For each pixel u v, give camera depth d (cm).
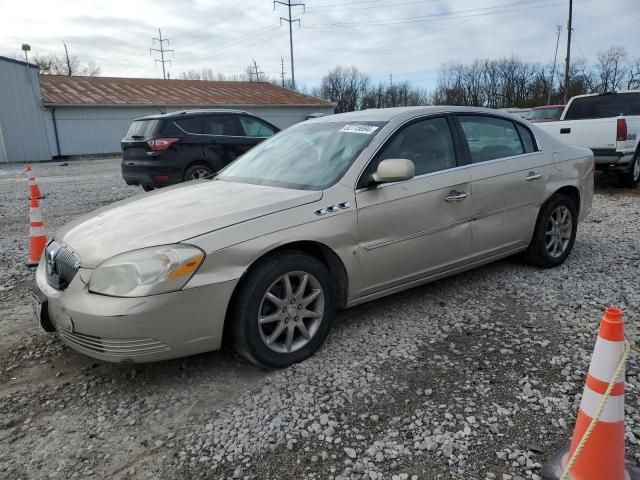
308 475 232
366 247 346
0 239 695
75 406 291
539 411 269
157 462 244
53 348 361
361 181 349
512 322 375
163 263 277
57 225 783
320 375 312
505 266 499
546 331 359
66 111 2548
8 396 302
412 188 366
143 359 281
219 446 253
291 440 254
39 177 1520
